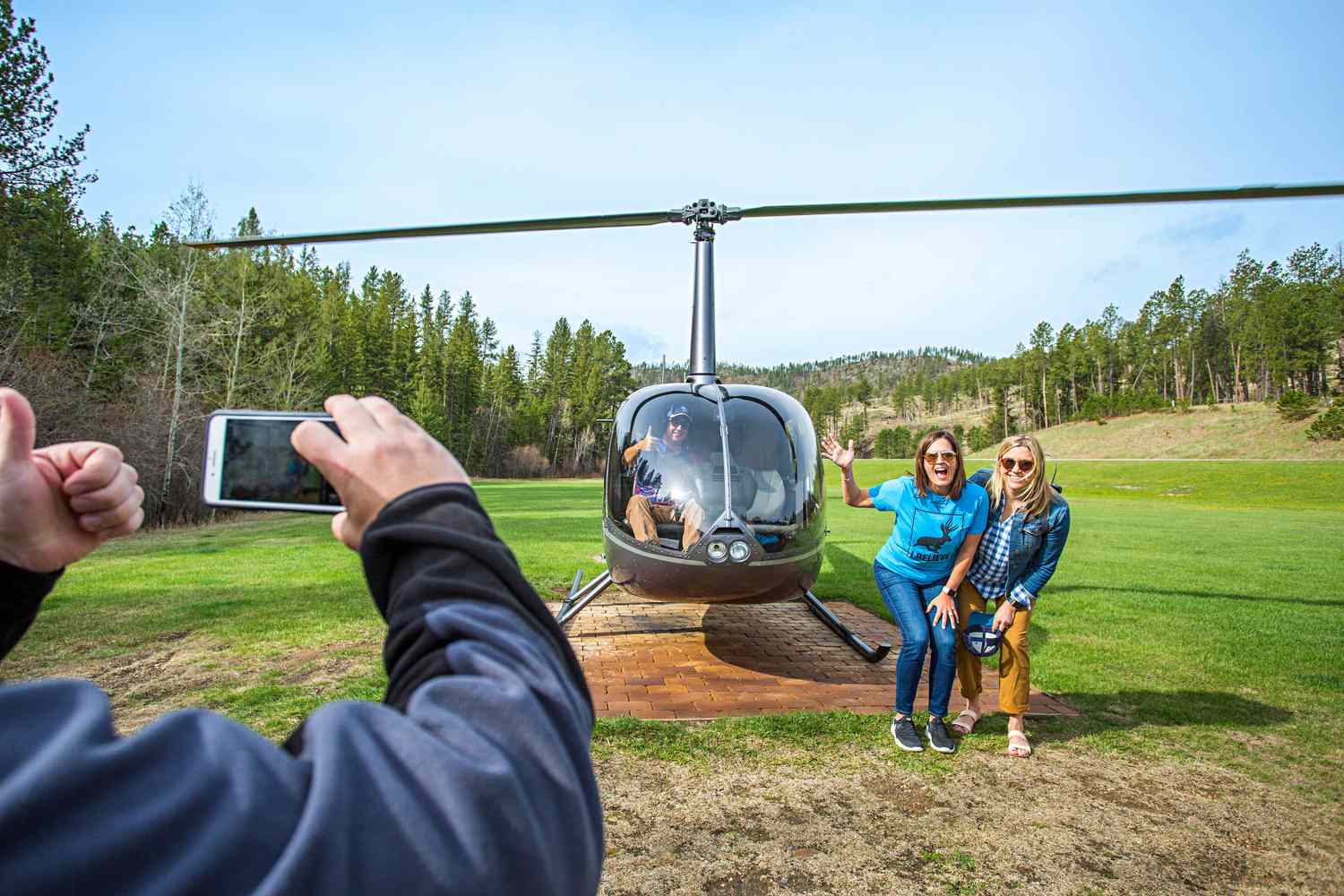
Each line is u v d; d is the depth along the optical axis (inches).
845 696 186.4
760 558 172.9
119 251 1021.2
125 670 200.1
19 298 756.6
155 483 764.6
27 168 681.6
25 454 24.2
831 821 125.0
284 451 34.6
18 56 657.6
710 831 121.1
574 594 237.9
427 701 19.4
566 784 19.7
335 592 307.1
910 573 160.9
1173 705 183.0
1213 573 386.0
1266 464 1990.7
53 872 11.8
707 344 214.5
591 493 1302.9
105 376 968.3
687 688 192.1
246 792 14.7
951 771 144.5
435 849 15.5
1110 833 122.4
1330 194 167.8
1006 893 105.7
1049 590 338.0
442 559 22.9
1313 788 139.6
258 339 1154.7
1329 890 107.7
